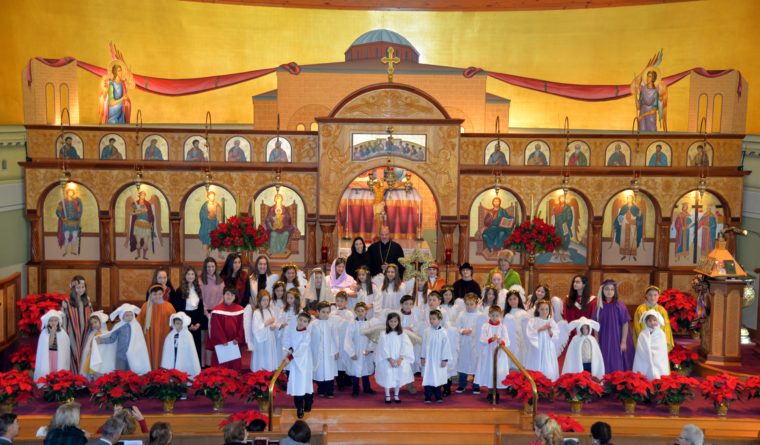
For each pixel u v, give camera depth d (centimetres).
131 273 2030
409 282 1608
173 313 1517
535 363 1502
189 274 1544
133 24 2253
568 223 2055
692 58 2206
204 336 1592
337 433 1366
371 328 1448
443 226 2005
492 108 2284
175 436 1197
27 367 1581
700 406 1483
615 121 2342
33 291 2005
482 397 1491
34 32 2059
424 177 1992
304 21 2412
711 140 2019
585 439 1164
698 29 2188
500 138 2017
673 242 2056
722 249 1641
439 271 2017
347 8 2420
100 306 2022
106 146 1995
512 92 2408
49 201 2008
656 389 1422
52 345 1457
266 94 2312
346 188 2016
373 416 1402
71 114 2150
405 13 2422
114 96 2241
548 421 1057
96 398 1417
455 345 1495
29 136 1978
